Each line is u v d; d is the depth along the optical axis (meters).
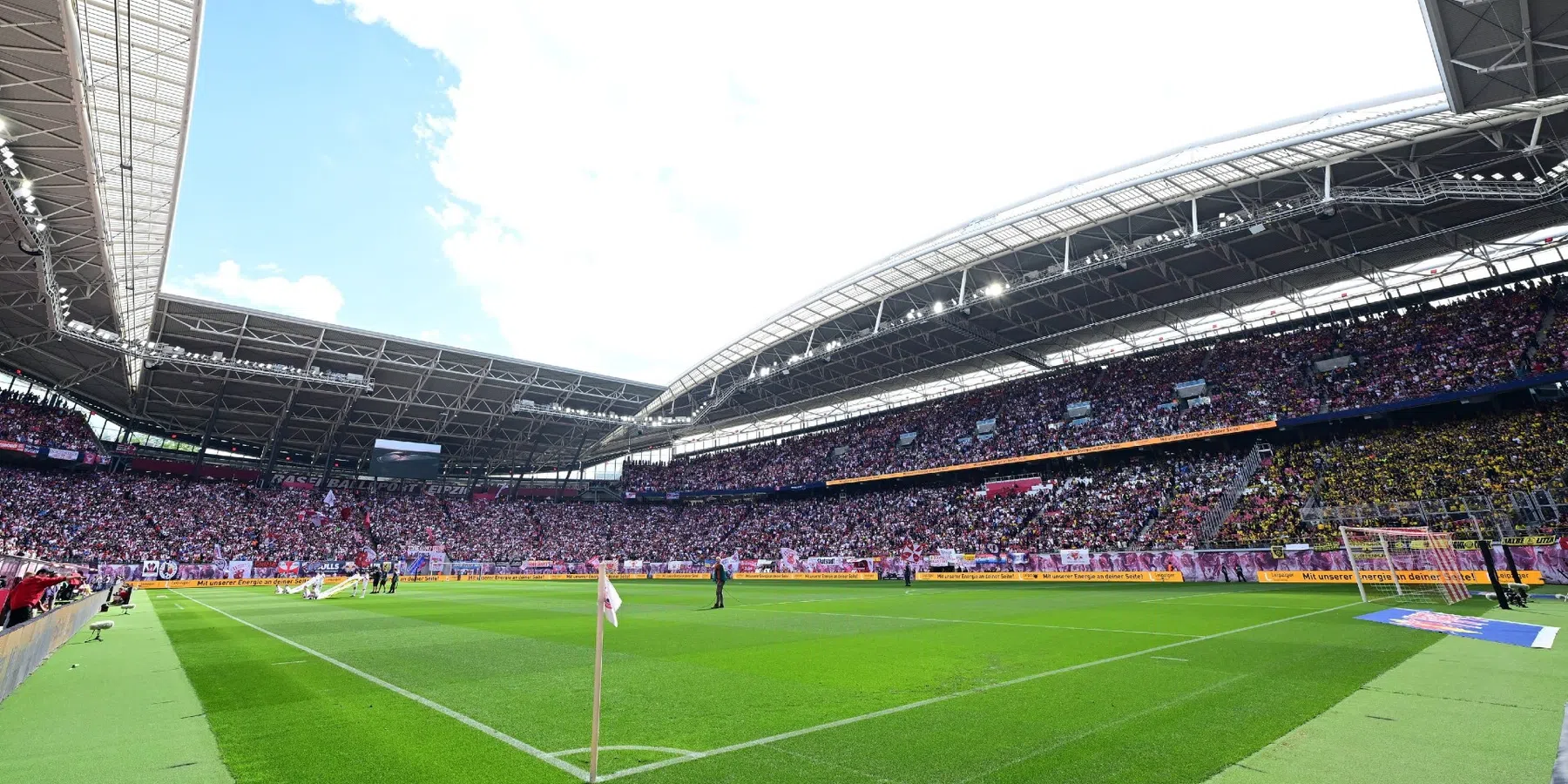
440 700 8.81
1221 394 44.62
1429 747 5.85
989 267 41.72
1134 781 5.23
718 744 6.53
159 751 6.49
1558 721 6.52
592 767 5.46
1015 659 11.48
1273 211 31.67
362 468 69.38
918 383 62.62
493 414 62.69
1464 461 33.34
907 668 10.85
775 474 68.06
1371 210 33.56
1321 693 8.23
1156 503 42.59
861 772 5.61
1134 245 35.59
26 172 27.05
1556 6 17.28
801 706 8.15
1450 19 18.12
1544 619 14.48
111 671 11.34
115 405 55.03
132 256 33.88
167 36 22.45
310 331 47.00
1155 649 12.32
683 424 69.44
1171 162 31.28
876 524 56.03
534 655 13.05
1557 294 36.34
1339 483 36.38
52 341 43.66
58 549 44.31
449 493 72.81
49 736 7.06
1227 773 5.37
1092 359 55.31
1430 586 27.25
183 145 26.94
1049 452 48.66
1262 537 35.22
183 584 45.44
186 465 58.53
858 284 44.22
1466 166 29.14
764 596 31.64
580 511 74.38
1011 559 42.50
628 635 16.17
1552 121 25.64
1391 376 38.38
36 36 21.00
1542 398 34.03
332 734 7.09
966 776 5.45
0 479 46.78
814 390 65.31
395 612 24.14
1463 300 40.03
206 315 43.56
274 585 47.91
